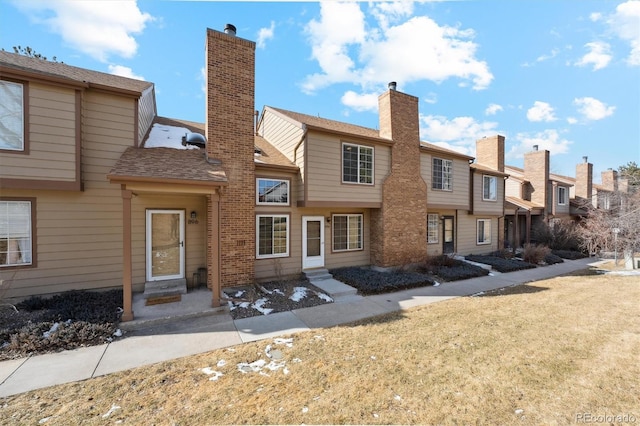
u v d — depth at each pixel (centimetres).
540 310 690
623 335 534
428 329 564
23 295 633
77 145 661
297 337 525
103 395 346
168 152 795
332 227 1093
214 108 809
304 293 806
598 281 1035
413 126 1213
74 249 686
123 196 573
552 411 319
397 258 1148
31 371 399
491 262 1308
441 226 1452
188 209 818
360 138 1044
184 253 812
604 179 2545
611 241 1484
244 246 850
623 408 324
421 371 403
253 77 877
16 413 311
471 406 327
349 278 934
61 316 548
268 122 1278
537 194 1984
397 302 758
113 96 739
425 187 1252
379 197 1109
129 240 573
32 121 619
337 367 414
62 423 296
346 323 600
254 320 612
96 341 491
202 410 317
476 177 1562
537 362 431
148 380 379
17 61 739
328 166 988
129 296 565
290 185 993
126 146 756
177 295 728
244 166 853
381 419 304
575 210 2202
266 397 341
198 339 513
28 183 613
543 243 1869
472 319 623
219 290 665
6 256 621
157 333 538
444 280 1023
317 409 319
